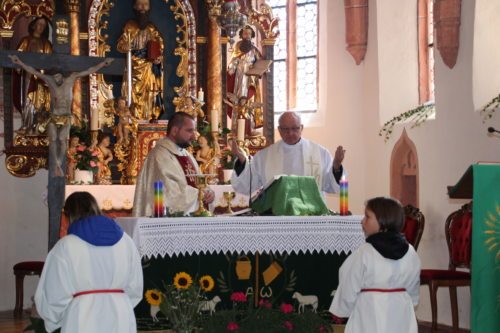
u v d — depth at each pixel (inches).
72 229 197.8
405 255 204.2
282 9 546.9
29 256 453.1
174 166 307.0
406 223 380.5
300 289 271.9
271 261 270.1
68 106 378.3
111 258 197.8
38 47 444.8
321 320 259.1
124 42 468.1
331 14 519.5
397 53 483.8
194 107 466.0
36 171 449.7
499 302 213.3
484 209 214.5
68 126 378.3
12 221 447.5
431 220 432.8
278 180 275.9
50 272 193.6
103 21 468.1
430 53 475.2
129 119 446.9
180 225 254.1
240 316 262.5
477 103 401.4
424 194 439.5
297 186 276.2
